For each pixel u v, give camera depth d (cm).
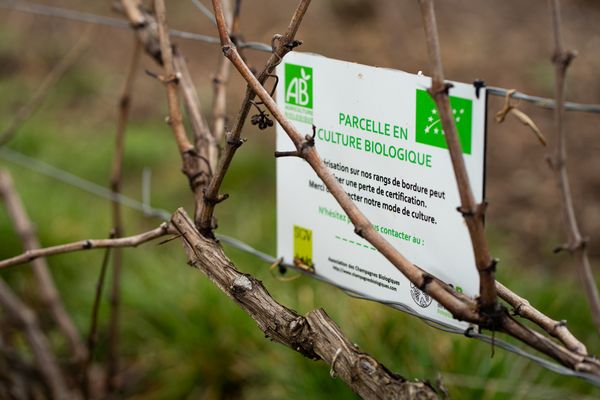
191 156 219
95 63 753
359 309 360
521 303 182
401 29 804
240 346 383
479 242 161
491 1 857
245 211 519
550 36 779
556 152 163
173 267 433
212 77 250
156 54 255
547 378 338
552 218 544
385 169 195
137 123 669
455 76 716
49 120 665
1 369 355
